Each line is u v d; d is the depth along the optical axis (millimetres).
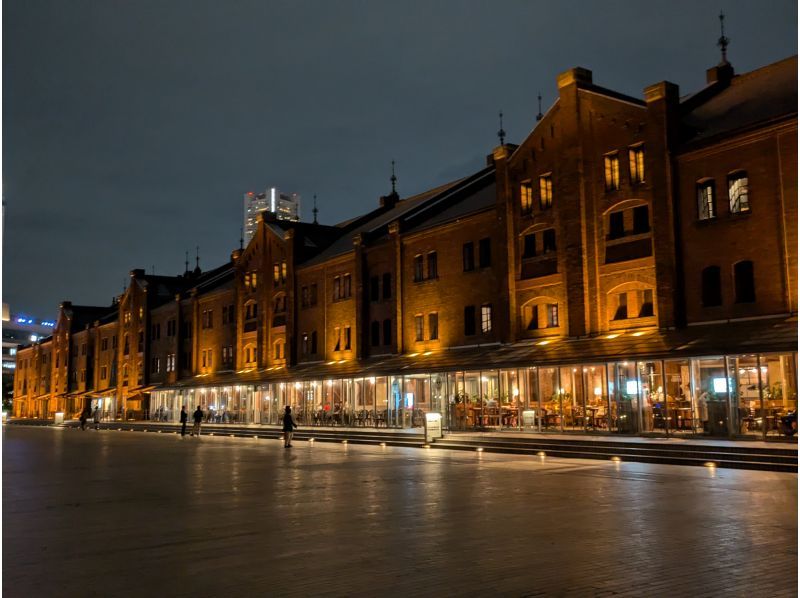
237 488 19281
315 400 51000
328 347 54344
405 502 16219
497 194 40250
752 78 36406
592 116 35594
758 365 26062
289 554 11008
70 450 36500
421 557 10648
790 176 27422
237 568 10164
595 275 34844
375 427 44438
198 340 74188
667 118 32094
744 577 9273
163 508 15914
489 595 8609
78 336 104062
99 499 17547
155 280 85188
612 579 9242
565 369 33219
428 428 34781
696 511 14391
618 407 30719
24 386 125500
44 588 9297
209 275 89250
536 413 34406
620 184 34031
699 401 27938
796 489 17641
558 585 9000
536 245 38344
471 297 42031
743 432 26344
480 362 37344
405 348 46688
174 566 10367
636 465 24188
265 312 62438
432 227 44688
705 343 27859
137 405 83375
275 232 62156
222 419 62594
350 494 17719
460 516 14195
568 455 27766
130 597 8820
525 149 38875
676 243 31344
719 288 29984
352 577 9547
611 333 34000
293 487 19297
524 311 38750
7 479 22344
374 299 50281
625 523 13148
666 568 9773
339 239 61906
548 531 12508
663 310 31453
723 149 29969
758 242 28500
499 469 23422
